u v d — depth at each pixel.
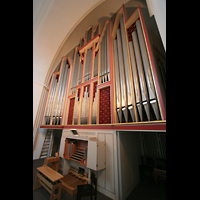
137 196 2.38
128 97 2.49
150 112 2.13
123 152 2.58
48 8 3.62
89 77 4.08
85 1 3.76
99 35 4.36
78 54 5.51
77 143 3.49
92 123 3.21
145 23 2.72
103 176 2.52
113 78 3.05
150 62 2.21
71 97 4.67
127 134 2.97
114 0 4.17
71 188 2.53
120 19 3.63
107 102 3.09
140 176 3.22
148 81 2.22
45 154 5.46
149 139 3.86
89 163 2.49
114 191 2.25
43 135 5.57
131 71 2.64
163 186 2.79
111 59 3.35
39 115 5.67
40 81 5.75
